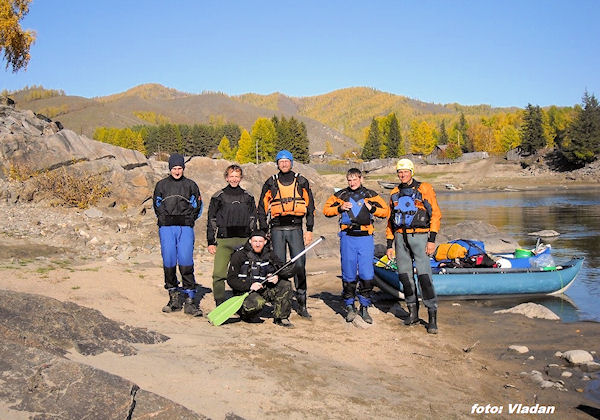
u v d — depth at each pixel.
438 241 16.59
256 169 19.55
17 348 3.59
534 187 69.75
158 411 3.29
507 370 5.70
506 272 9.32
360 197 6.93
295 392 4.23
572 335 7.08
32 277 7.73
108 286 7.66
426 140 126.19
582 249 16.23
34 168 15.28
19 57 28.34
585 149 79.12
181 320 6.34
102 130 162.62
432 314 6.93
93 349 4.36
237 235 6.81
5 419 2.93
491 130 129.88
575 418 4.50
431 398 4.61
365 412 4.05
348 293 7.04
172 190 6.70
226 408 3.70
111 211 15.07
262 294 6.61
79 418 3.05
